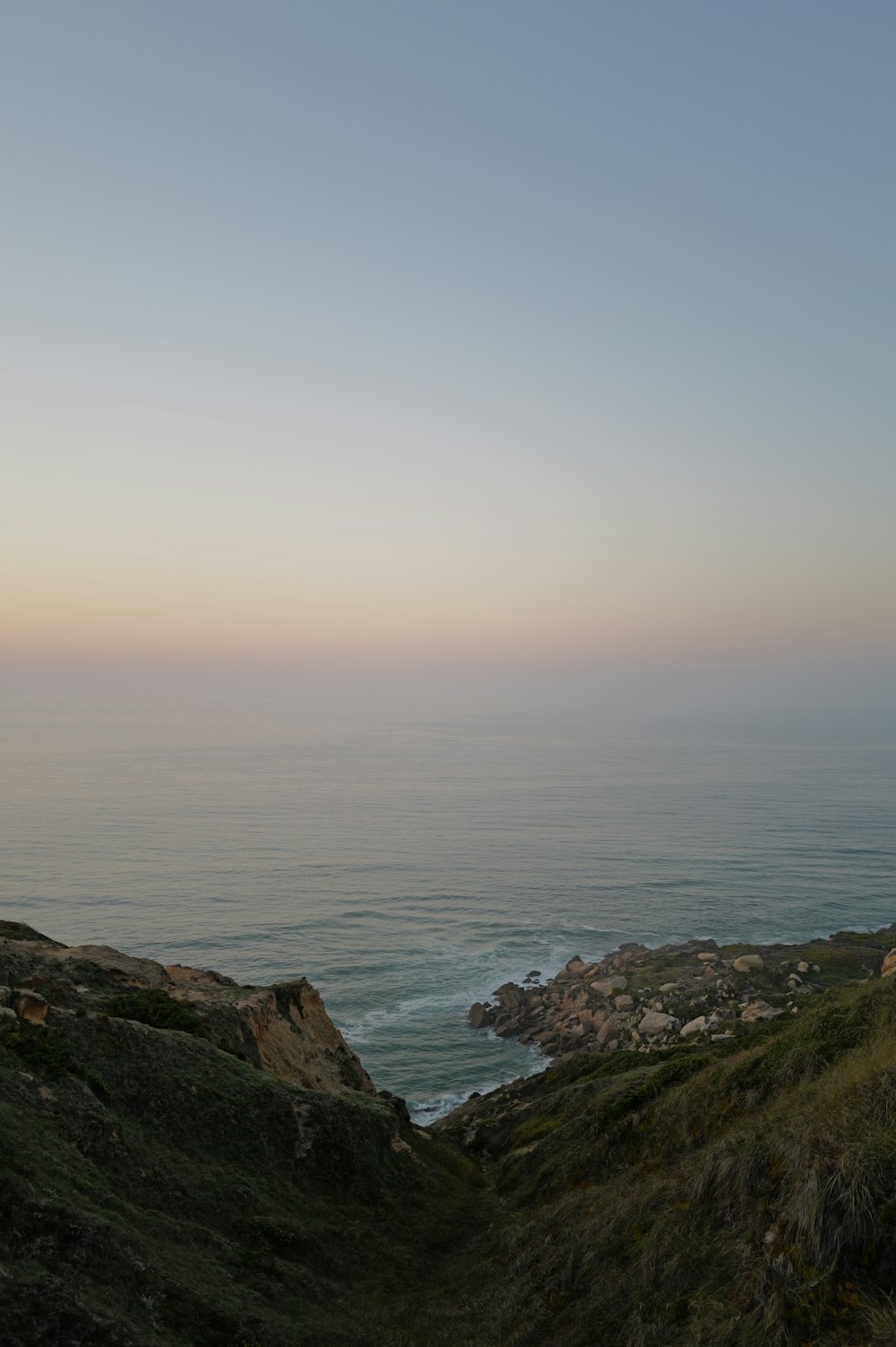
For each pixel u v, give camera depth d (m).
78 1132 17.02
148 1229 15.43
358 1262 18.95
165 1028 26.77
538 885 143.75
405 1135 28.53
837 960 80.06
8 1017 20.06
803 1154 12.57
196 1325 13.41
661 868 155.38
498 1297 16.81
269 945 109.88
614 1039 69.19
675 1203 15.36
